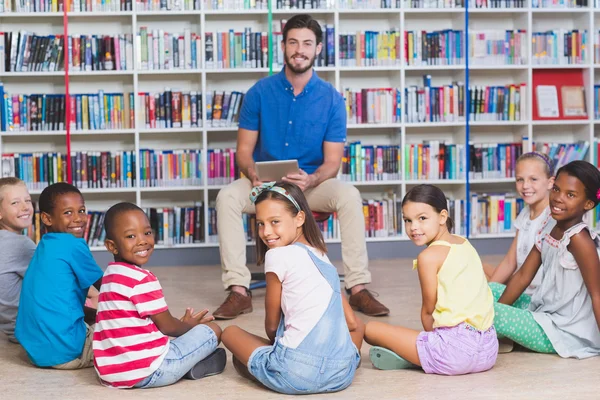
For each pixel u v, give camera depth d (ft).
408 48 17.03
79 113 16.38
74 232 9.48
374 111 17.01
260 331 10.80
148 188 16.58
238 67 16.63
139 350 8.05
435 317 8.59
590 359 9.08
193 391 8.08
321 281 7.91
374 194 17.95
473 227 17.40
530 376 8.42
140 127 16.55
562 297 9.25
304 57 12.64
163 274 15.69
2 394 8.10
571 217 9.01
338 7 16.72
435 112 17.15
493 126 18.04
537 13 17.85
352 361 8.01
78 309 9.17
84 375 8.79
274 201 8.12
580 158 17.47
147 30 16.71
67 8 16.30
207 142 17.39
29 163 16.38
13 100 16.26
